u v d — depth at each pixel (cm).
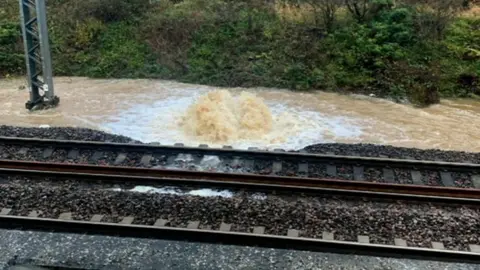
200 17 2348
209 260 851
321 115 1783
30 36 1741
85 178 1142
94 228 918
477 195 1070
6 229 928
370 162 1211
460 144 1570
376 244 866
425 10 2203
